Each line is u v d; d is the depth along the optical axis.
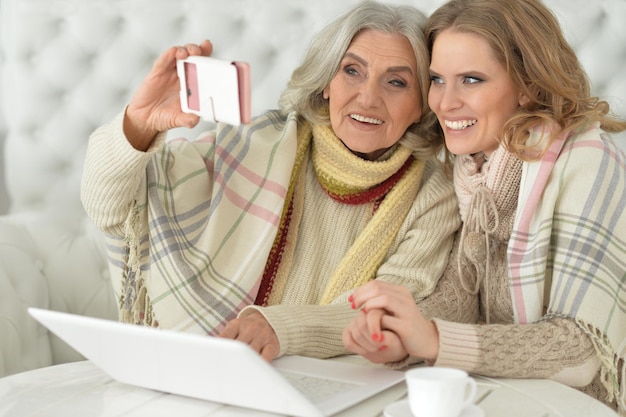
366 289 1.51
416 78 1.98
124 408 1.33
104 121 2.68
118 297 1.93
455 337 1.50
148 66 2.68
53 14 2.65
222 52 2.67
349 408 1.34
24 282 2.38
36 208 2.70
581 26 2.55
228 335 1.58
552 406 1.34
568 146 1.77
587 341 1.59
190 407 1.33
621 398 1.70
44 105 2.65
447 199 2.06
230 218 1.95
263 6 2.66
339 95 1.97
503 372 1.51
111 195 1.78
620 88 2.55
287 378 1.47
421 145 2.05
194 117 1.66
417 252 1.97
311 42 2.04
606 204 1.71
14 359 2.26
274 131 2.09
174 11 2.67
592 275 1.66
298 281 2.00
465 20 1.80
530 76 1.80
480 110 1.81
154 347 1.24
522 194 1.77
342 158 2.00
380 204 2.05
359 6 1.99
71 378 1.48
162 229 1.84
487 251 1.86
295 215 2.04
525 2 1.83
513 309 1.79
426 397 1.19
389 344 1.48
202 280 1.88
